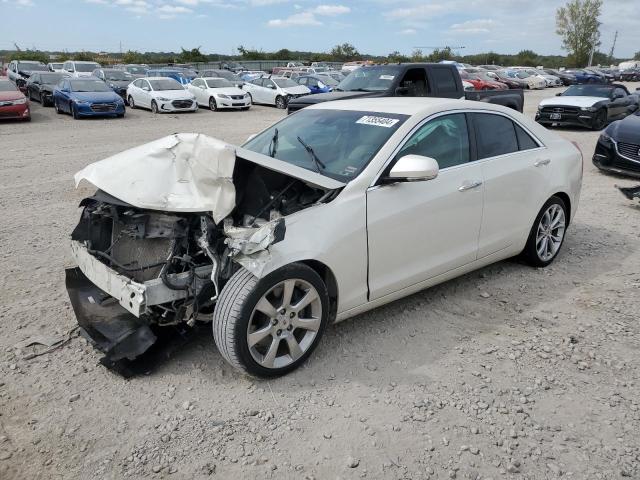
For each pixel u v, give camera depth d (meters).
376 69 12.35
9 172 9.48
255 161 3.61
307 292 3.40
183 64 53.81
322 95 12.14
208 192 3.24
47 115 19.98
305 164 3.97
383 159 3.76
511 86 36.16
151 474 2.66
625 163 9.35
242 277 3.16
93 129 16.03
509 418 3.10
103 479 2.62
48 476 2.63
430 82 11.57
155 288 3.12
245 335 3.16
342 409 3.15
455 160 4.25
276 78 25.52
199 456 2.78
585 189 8.88
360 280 3.67
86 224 3.93
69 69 29.06
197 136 3.48
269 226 3.05
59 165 10.18
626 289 4.84
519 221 4.80
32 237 5.97
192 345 3.79
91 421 3.02
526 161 4.79
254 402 3.20
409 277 3.98
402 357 3.69
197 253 3.38
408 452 2.83
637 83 54.53
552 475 2.70
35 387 3.30
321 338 3.61
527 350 3.82
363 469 2.71
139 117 19.95
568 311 4.41
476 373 3.52
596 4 73.25
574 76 44.88
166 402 3.19
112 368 3.42
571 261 5.51
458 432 2.98
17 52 59.91
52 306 4.32
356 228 3.54
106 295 4.00
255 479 2.64
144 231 3.38
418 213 3.88
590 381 3.47
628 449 2.87
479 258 4.53
